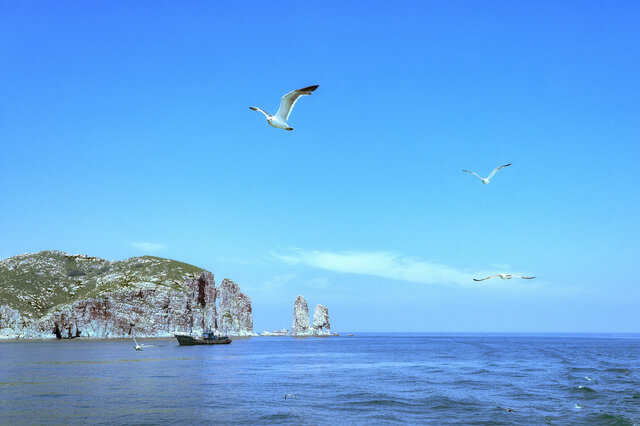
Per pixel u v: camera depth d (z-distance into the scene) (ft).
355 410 139.33
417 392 175.52
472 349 546.67
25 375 219.20
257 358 359.25
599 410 139.74
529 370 266.16
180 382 199.52
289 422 122.93
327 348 558.56
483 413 135.74
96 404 144.77
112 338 628.69
